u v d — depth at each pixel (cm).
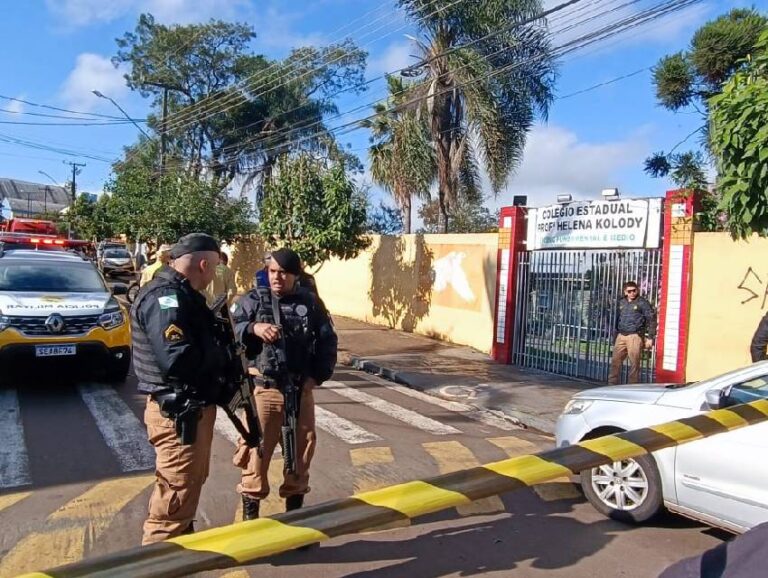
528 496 559
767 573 134
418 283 1636
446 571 420
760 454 427
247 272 2473
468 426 842
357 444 713
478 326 1434
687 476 465
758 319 951
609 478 512
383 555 438
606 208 1138
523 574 420
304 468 450
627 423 504
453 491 251
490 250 1402
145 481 561
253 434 396
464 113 1911
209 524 480
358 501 239
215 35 3888
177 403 354
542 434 834
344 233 1551
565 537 478
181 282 362
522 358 1280
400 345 1473
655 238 1068
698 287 1013
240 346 393
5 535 453
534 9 1808
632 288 993
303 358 440
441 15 1812
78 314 877
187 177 2355
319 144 3412
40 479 561
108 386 916
